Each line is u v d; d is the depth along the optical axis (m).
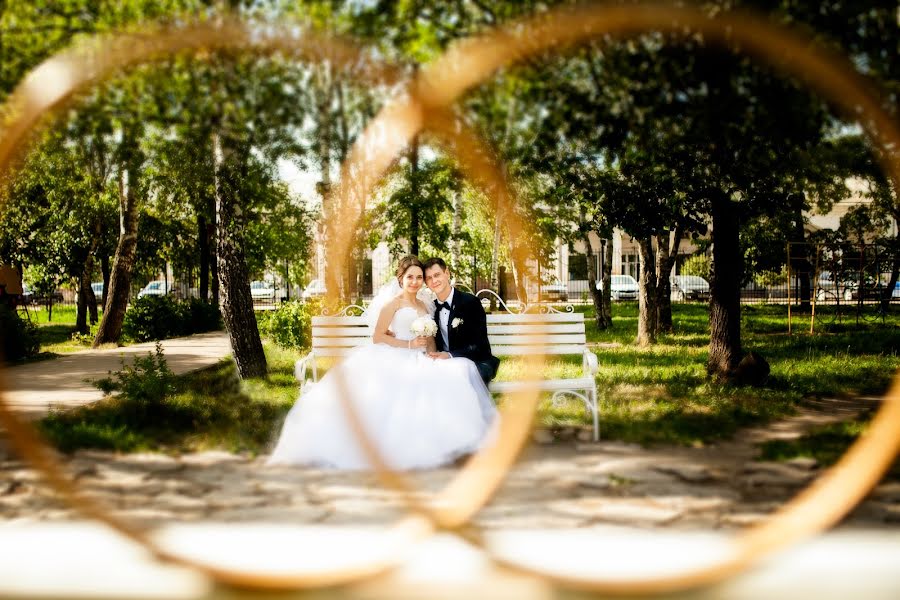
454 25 5.82
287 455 4.07
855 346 9.79
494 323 5.53
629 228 7.23
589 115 5.64
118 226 17.48
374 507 3.27
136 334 13.43
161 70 5.83
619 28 2.73
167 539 2.58
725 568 2.05
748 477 3.72
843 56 3.63
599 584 2.04
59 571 2.26
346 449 3.96
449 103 2.54
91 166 11.71
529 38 2.66
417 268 4.73
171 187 12.03
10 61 6.34
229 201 7.26
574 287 29.39
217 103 6.44
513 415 2.55
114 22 6.16
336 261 3.14
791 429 4.83
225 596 2.17
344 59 2.72
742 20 2.80
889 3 4.58
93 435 4.62
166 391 6.26
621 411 5.39
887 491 3.36
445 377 4.23
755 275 23.88
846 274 14.74
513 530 2.93
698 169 6.29
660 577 2.05
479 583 2.18
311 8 5.65
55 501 3.44
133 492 3.55
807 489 3.50
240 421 5.18
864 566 2.23
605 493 3.48
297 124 6.70
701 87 5.02
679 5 2.72
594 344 10.94
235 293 7.31
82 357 10.28
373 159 3.10
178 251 22.17
